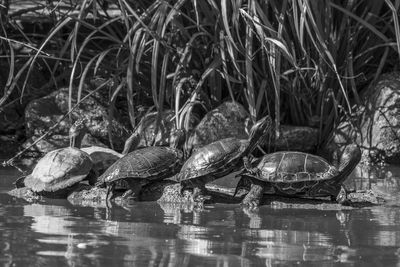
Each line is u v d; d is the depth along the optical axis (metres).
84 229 12.80
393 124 21.69
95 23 23.38
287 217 14.27
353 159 15.47
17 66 24.23
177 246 11.62
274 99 21.97
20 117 23.22
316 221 13.91
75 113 22.09
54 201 15.89
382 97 22.02
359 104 22.33
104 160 17.72
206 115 21.31
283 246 11.75
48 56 20.72
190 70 21.73
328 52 19.22
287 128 21.80
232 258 10.94
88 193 16.28
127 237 12.21
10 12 26.08
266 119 15.86
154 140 20.69
